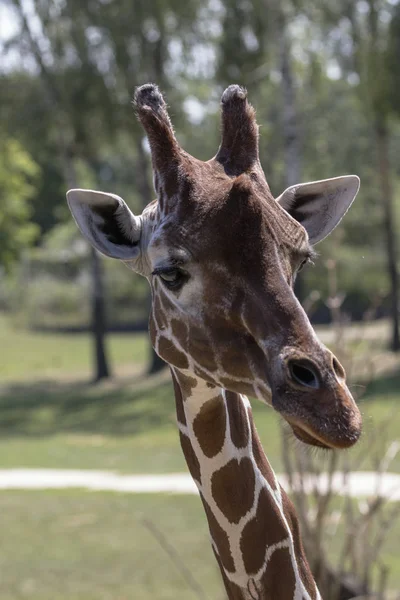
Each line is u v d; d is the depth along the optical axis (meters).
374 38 25.25
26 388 32.78
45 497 16.56
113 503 15.82
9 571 11.91
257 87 26.78
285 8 24.95
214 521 3.93
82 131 27.36
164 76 27.66
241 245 3.35
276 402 3.10
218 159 3.71
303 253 3.49
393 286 28.58
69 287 48.94
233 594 3.96
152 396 27.95
